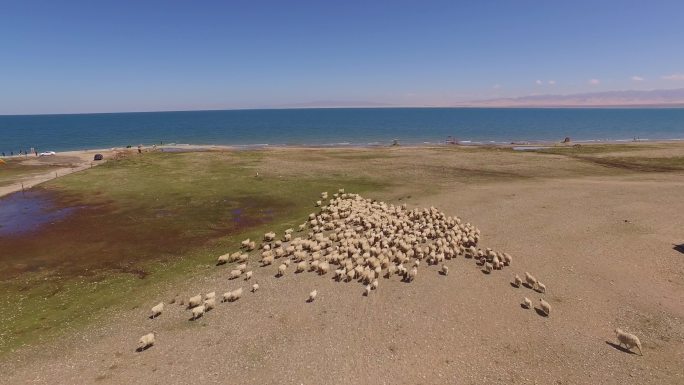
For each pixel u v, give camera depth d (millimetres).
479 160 72188
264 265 28641
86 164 76500
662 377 16484
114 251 31938
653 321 20594
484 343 18906
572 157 74062
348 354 18219
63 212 41969
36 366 17922
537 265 27500
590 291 23797
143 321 21562
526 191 48156
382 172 62250
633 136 141125
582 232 33500
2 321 21828
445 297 23219
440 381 16406
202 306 22219
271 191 50500
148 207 43688
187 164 68312
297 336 19688
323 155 80188
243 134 164750
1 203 45312
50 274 27922
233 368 17469
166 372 17297
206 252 31703
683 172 58875
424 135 151000
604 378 16516
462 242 31453
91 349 19109
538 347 18578
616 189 48250
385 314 21469
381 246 30969
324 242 31281
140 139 148000
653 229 33719
